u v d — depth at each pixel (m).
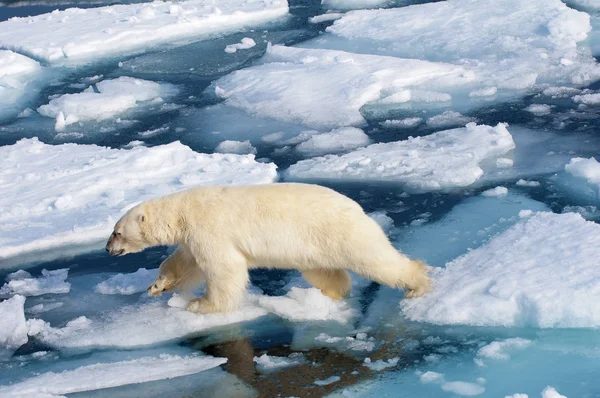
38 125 16.42
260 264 7.78
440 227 9.91
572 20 19.03
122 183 12.04
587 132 13.40
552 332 7.23
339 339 7.48
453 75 17.08
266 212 7.45
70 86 19.06
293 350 7.37
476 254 8.53
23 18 26.27
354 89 16.28
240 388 6.73
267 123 15.44
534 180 11.40
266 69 18.42
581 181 11.12
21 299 8.59
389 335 7.45
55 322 8.31
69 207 11.27
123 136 15.34
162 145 13.55
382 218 10.32
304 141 14.23
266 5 25.56
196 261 7.73
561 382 6.47
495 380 6.58
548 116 14.41
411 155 12.63
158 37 22.94
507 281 7.69
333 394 6.57
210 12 24.94
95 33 22.91
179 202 7.80
